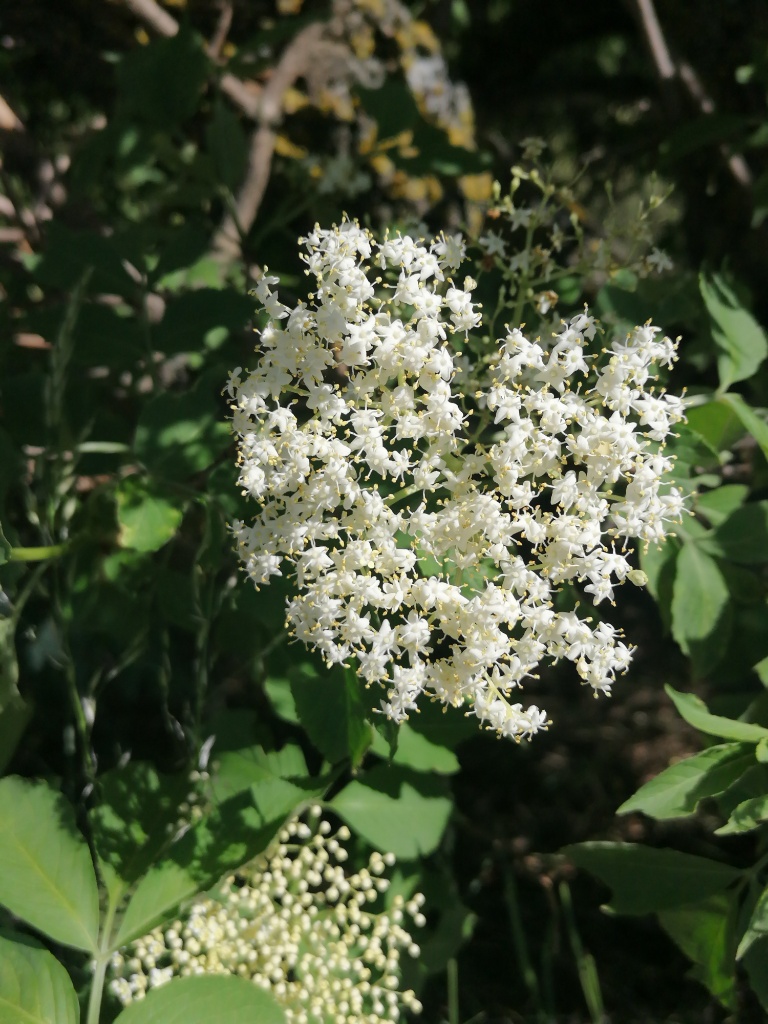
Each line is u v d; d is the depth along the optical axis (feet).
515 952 1.93
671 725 2.28
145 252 1.36
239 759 1.26
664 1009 1.85
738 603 1.47
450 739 1.18
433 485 0.96
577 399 0.95
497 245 1.34
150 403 1.13
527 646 0.94
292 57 1.81
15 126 1.77
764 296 2.06
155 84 1.44
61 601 1.40
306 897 1.15
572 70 2.60
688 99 1.99
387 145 1.65
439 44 2.02
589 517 0.95
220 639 1.42
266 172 1.75
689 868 1.18
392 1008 1.14
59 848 1.00
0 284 1.66
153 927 1.02
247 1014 0.91
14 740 1.17
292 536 0.95
